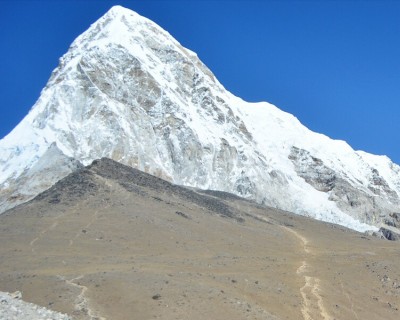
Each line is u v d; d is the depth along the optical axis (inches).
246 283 3686.0
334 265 4758.9
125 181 6151.6
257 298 3491.6
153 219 5172.2
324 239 6264.8
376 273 4667.8
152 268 3777.1
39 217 5009.8
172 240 4813.0
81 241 4544.8
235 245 5073.8
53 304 2935.5
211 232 5344.5
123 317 2837.1
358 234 7190.0
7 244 4448.8
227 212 6432.1
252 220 6510.8
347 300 3971.5
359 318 3710.6
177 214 5565.9
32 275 3454.7
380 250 5713.6
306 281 4131.4
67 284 3206.2
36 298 3048.7
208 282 3499.0
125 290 3095.5
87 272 3540.8
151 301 2984.7
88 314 2827.3
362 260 5012.3
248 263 4377.5
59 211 5142.7
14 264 3939.5
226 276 3750.0
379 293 4284.0
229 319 2952.8
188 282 3361.2
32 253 4239.7
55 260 4005.9
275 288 3754.9
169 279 3346.5
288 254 5054.1
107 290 3107.8
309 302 3703.3
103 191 5659.5
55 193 5585.6
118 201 5482.3
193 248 4717.0
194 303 3034.0
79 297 3021.7
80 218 5012.3
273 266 4411.9
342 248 5713.6
